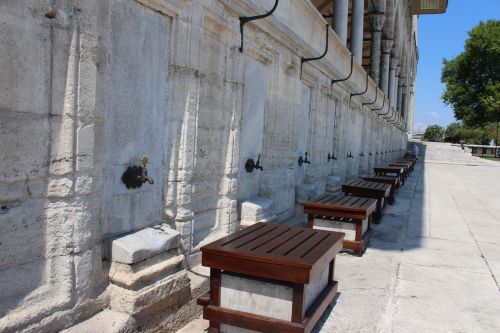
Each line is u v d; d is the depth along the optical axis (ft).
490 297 14.61
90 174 9.29
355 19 43.04
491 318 12.98
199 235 14.28
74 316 9.08
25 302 8.25
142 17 11.19
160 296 10.43
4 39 7.69
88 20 9.02
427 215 29.76
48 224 8.64
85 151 9.12
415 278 16.25
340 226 19.11
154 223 12.12
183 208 12.84
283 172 22.33
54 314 8.66
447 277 16.49
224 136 15.48
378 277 16.19
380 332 11.74
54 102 8.59
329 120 31.48
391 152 86.48
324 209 19.07
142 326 10.07
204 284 12.46
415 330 12.00
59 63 8.61
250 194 18.89
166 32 12.13
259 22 16.76
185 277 11.37
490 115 158.71
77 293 9.15
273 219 18.75
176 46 12.34
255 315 10.20
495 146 174.50
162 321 10.68
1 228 7.83
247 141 18.15
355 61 35.01
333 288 12.68
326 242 11.82
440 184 52.75
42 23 8.31
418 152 129.49
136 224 11.41
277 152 21.21
